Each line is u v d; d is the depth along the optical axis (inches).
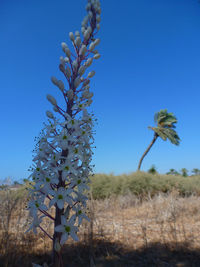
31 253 127.9
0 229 135.9
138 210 251.1
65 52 96.9
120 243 145.6
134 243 146.1
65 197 75.9
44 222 177.5
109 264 117.3
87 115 87.7
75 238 73.7
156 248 137.6
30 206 76.3
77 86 92.2
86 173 84.5
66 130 80.4
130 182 399.9
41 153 81.2
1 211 137.8
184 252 132.1
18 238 137.9
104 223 193.0
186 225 184.5
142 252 132.9
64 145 77.8
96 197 363.6
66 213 77.7
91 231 133.6
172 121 1035.9
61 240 72.6
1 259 112.7
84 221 155.4
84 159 83.7
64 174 74.8
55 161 78.7
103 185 388.2
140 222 196.4
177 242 146.0
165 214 206.2
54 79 91.8
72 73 96.2
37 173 80.7
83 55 96.9
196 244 142.9
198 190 411.8
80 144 82.4
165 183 414.6
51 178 76.8
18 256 119.3
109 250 134.6
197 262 119.8
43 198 76.5
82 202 81.8
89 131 86.7
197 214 216.1
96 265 115.9
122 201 311.4
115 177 426.6
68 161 77.7
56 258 75.9
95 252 132.4
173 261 121.3
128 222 197.5
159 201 277.1
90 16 109.2
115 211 249.8
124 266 114.7
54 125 85.2
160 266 115.0
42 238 147.3
